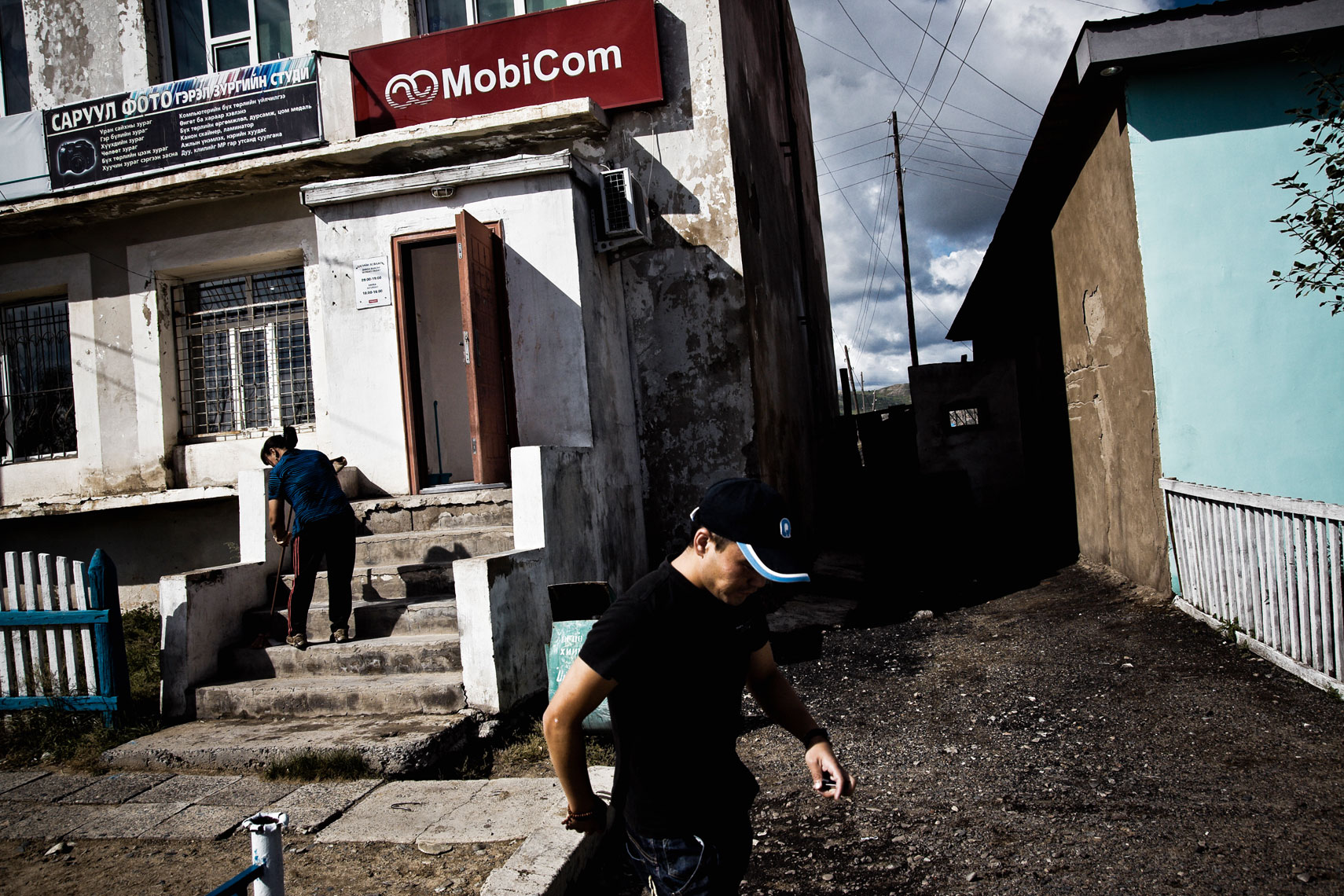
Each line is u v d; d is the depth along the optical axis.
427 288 9.95
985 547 12.23
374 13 9.38
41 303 10.31
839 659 6.62
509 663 5.39
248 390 9.74
